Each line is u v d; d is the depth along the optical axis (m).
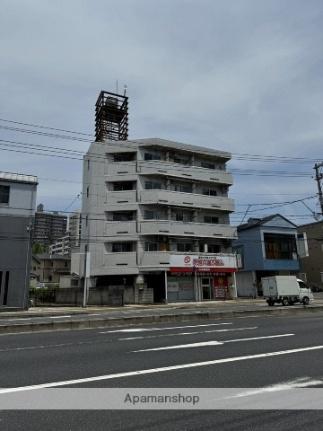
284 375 6.41
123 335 11.30
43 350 8.94
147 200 38.12
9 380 6.27
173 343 9.74
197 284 38.03
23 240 29.06
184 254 37.44
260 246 42.06
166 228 37.47
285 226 44.03
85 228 39.66
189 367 7.04
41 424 4.37
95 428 4.24
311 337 10.58
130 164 39.19
